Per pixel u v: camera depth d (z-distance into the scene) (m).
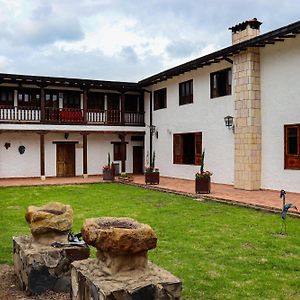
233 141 16.75
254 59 15.51
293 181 14.26
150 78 22.09
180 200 13.20
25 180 20.66
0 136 21.47
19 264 5.46
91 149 23.73
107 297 3.66
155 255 6.64
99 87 22.62
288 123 14.41
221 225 9.05
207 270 5.87
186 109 20.14
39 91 22.23
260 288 5.13
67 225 5.48
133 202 12.78
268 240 7.62
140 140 24.97
